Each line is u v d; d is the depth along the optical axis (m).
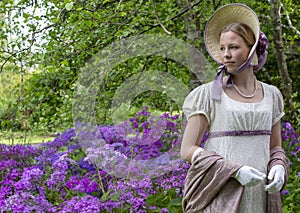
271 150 2.25
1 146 4.64
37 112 5.11
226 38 2.08
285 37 7.12
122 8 4.77
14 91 5.18
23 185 3.24
